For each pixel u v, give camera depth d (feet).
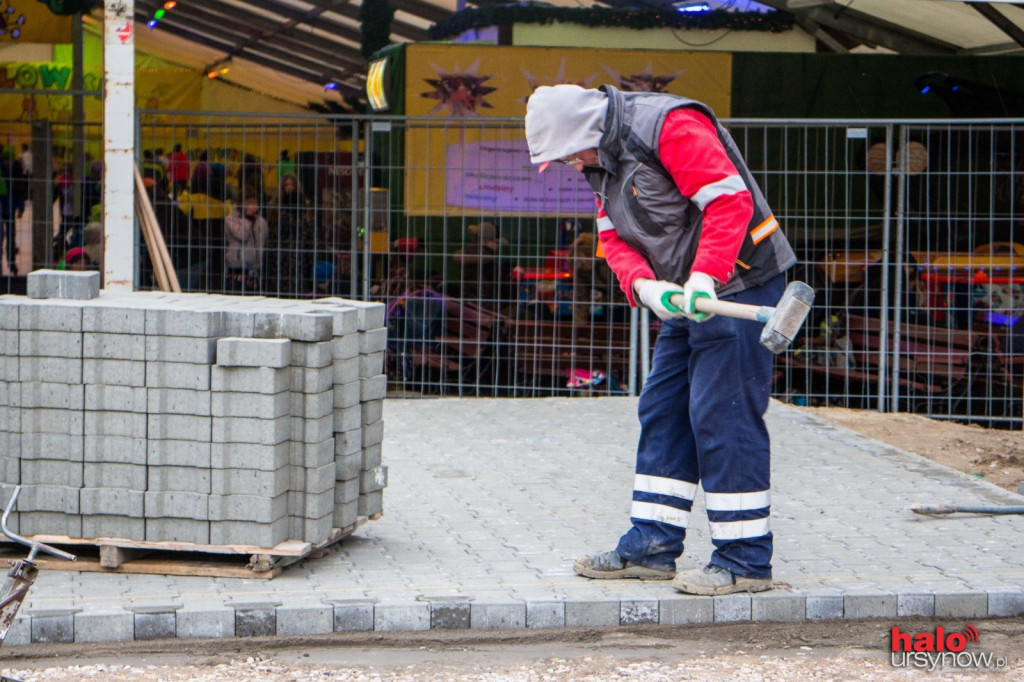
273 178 34.47
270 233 34.30
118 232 28.89
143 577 17.04
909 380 33.71
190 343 16.60
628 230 15.93
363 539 19.17
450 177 33.60
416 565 17.75
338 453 17.79
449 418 29.91
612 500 21.95
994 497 22.16
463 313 33.42
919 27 35.78
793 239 34.50
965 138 35.09
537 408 31.19
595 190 16.26
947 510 20.57
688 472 17.16
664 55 35.17
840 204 34.42
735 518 16.37
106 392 16.85
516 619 15.97
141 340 16.69
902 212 31.89
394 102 34.88
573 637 15.75
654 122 15.42
